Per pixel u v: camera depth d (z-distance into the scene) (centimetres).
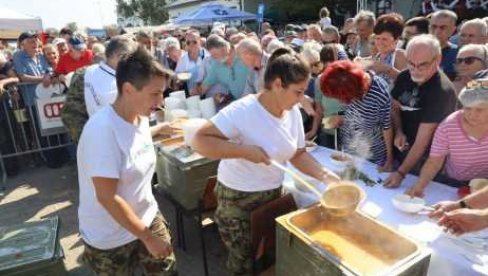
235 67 393
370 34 448
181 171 240
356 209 158
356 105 242
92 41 826
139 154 155
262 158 163
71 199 402
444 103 212
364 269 134
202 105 339
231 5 2928
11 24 784
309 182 197
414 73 216
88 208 158
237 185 180
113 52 269
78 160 153
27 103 473
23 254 211
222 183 187
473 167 193
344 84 220
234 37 516
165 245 155
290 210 192
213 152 164
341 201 161
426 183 200
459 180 203
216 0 3150
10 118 469
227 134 167
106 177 139
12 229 239
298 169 197
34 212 376
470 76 259
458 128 189
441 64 336
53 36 812
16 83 462
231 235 190
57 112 464
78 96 325
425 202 191
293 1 2192
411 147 228
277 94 159
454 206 160
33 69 496
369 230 153
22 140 483
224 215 189
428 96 218
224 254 288
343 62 231
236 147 161
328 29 537
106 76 272
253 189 180
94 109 278
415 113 229
